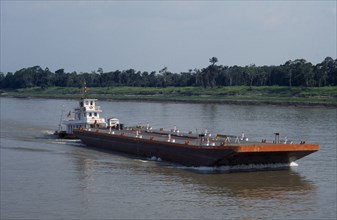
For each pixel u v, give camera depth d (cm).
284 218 5422
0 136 12838
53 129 14838
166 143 8769
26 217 5400
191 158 8194
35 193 6400
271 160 8006
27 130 14475
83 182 7050
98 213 5544
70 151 10219
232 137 9231
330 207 5850
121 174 7638
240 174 7600
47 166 8312
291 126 15400
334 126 15288
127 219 5341
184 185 6875
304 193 6500
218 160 7700
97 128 12088
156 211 5631
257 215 5519
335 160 8969
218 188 6719
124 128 11944
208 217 5425
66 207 5775
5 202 5972
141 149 9506
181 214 5528
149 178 7331
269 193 6488
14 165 8381
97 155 9681
